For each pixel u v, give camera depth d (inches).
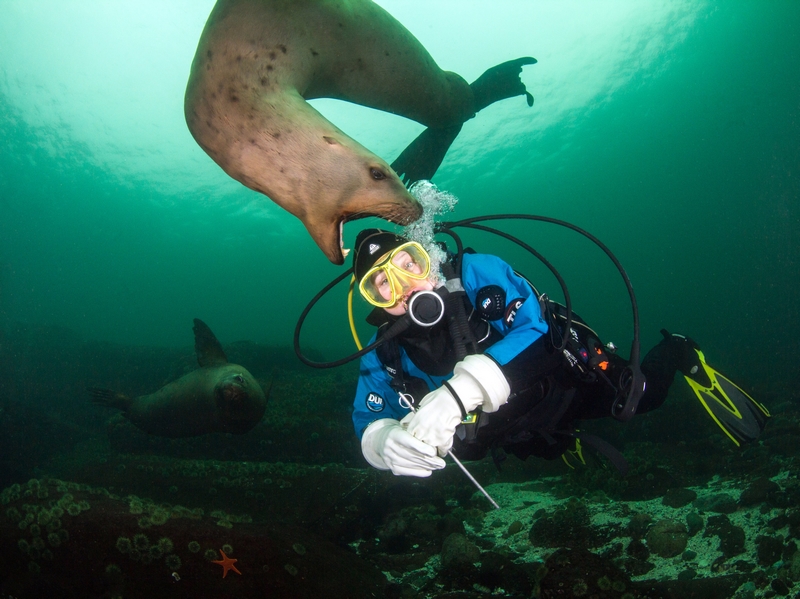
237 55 96.8
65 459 357.7
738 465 210.5
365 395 102.0
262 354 506.6
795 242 1691.7
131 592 113.3
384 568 157.1
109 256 2161.7
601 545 148.2
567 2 983.0
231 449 303.9
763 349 765.9
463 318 84.7
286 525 161.8
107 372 579.5
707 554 132.2
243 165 97.8
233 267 2335.1
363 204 91.2
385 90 152.5
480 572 134.2
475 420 80.3
